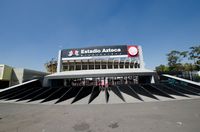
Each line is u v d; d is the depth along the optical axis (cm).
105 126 711
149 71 2572
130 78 2772
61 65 2848
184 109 1059
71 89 2209
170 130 627
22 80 3034
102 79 2714
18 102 1675
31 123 809
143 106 1233
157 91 1967
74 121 819
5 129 719
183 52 4719
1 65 2867
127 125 716
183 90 2027
